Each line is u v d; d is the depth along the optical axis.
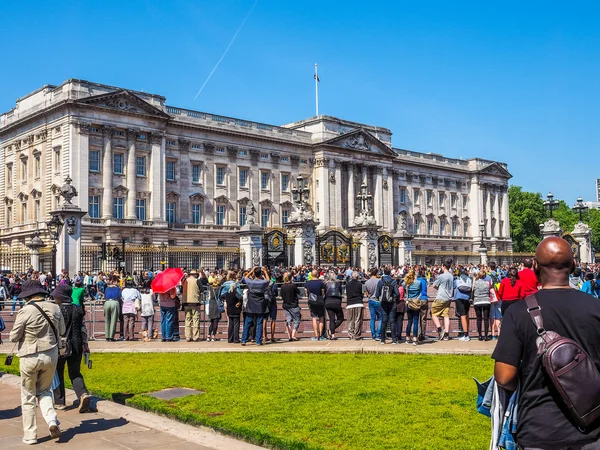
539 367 5.86
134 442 11.22
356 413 12.94
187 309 26.50
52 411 11.39
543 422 5.77
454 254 89.00
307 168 110.38
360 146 114.88
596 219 159.75
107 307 26.66
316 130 111.38
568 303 5.97
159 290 26.09
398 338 24.19
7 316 35.88
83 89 80.75
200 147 96.31
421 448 10.51
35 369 11.34
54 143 82.50
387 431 11.59
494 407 6.71
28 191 87.50
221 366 19.30
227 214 98.88
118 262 56.72
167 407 13.34
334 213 110.12
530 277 19.53
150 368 19.14
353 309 25.91
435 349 21.88
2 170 94.31
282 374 17.66
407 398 14.38
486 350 21.48
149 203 86.88
